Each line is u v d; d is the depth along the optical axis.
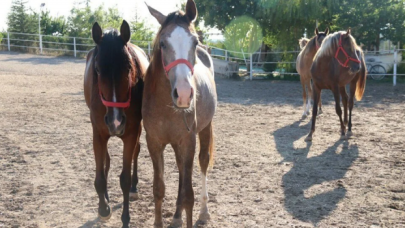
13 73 18.58
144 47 27.48
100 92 3.73
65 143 7.30
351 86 8.25
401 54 20.16
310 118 9.97
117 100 3.61
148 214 4.36
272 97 13.74
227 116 10.26
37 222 4.10
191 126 3.61
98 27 3.79
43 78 17.47
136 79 4.15
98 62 3.61
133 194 4.80
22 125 8.77
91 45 26.59
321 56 7.67
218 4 21.78
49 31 34.88
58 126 8.73
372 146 7.17
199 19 22.41
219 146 7.26
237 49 23.52
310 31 20.98
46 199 4.70
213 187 5.14
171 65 3.24
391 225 4.01
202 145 4.34
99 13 31.27
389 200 4.66
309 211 4.38
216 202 4.65
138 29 33.34
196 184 5.26
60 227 4.02
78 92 13.95
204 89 4.07
